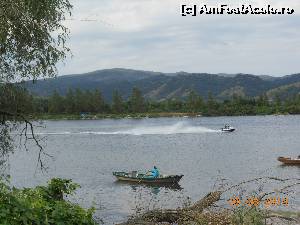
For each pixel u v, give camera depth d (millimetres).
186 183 46094
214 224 12031
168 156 76000
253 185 38312
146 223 13203
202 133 136000
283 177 49906
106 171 58250
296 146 91125
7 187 9125
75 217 9398
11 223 8367
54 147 96250
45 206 9219
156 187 43812
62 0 15961
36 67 15930
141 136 128125
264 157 71500
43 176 53562
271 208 17641
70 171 58406
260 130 144875
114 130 156625
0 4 14188
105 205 34062
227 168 58500
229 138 115250
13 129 17281
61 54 16141
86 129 164875
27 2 14664
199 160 69000
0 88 16219
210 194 15266
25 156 77750
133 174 48719
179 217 13148
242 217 11719
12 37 15133
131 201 35656
